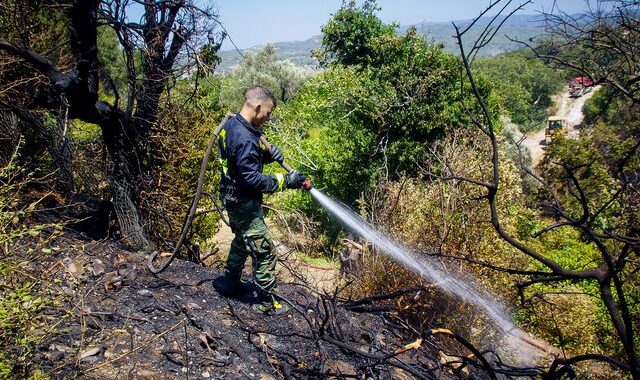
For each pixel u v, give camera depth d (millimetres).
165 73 5160
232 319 3607
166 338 3150
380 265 5500
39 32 6199
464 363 2973
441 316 5055
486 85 15078
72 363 2604
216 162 7340
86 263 3926
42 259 3490
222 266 6281
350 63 20359
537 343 5961
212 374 2895
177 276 4227
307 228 7199
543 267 8000
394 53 15023
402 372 3439
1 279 2609
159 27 4938
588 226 2312
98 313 3201
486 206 6027
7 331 2121
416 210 6172
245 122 3338
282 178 3482
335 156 15281
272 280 3666
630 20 3143
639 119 4266
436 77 14086
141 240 4934
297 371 2971
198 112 7016
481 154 6961
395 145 14406
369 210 6930
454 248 5742
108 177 5293
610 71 3383
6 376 2105
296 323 3746
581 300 6758
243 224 3498
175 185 6355
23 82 4953
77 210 5211
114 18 4668
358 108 14742
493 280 5730
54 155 5570
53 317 2992
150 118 5379
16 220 2430
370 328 3986
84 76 4332
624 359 5367
